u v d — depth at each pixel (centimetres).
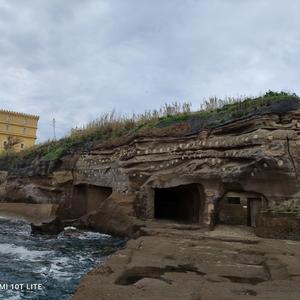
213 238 1137
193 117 1719
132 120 2264
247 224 1520
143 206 1638
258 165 1349
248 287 625
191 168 1555
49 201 2383
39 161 2497
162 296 561
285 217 1222
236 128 1473
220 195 1470
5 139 5697
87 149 2188
